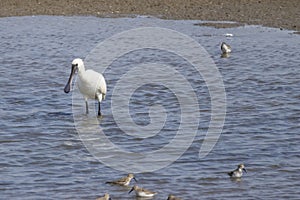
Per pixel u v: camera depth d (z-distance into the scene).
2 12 39.56
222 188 15.34
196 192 15.09
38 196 14.84
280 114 21.02
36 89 24.17
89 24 36.75
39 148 17.91
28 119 20.44
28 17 38.62
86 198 14.74
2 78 25.69
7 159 17.05
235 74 26.27
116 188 15.30
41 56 29.59
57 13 39.47
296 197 14.86
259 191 15.16
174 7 40.38
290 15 37.41
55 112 21.27
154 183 15.65
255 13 38.16
